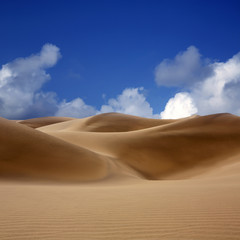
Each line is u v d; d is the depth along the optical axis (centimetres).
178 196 632
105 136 3338
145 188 888
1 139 1872
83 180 1571
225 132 3597
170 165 2794
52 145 2023
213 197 596
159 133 3491
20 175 1494
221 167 2498
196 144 3244
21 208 504
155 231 348
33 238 324
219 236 325
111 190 819
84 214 449
